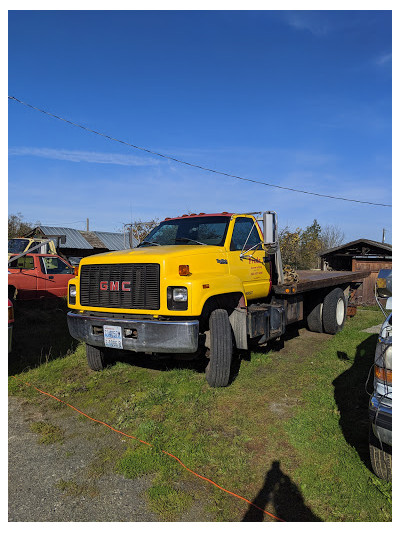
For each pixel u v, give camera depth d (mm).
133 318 4445
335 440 3502
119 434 3695
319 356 6168
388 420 2695
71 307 5137
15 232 39281
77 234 30109
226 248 5270
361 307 13609
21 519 2545
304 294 7961
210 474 3035
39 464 3197
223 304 4961
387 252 16203
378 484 2869
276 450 3375
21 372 5457
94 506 2678
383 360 2816
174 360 5820
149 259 4391
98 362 5387
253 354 6137
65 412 4191
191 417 3967
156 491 2807
